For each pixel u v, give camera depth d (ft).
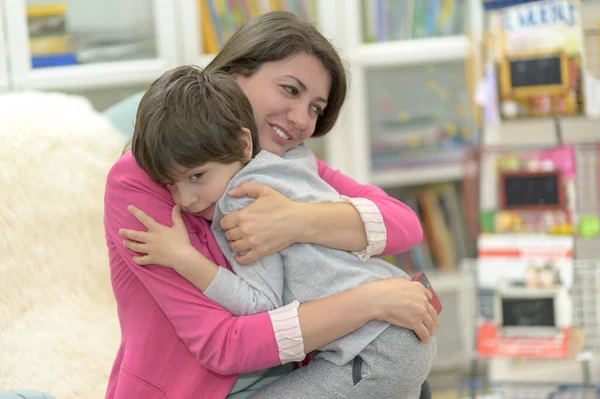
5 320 5.41
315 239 4.28
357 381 4.24
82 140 6.15
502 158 8.18
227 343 4.08
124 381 4.27
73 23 9.29
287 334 4.08
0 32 8.95
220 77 4.26
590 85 7.89
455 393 8.96
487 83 8.21
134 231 4.11
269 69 4.50
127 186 4.20
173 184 4.14
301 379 4.31
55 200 5.84
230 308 4.17
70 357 5.38
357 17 9.18
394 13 9.39
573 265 7.71
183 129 3.94
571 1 7.88
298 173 4.47
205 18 9.30
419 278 4.71
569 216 7.91
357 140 9.24
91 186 6.05
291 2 9.27
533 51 8.03
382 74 9.64
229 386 4.36
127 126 6.55
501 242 7.93
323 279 4.28
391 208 4.67
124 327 4.41
